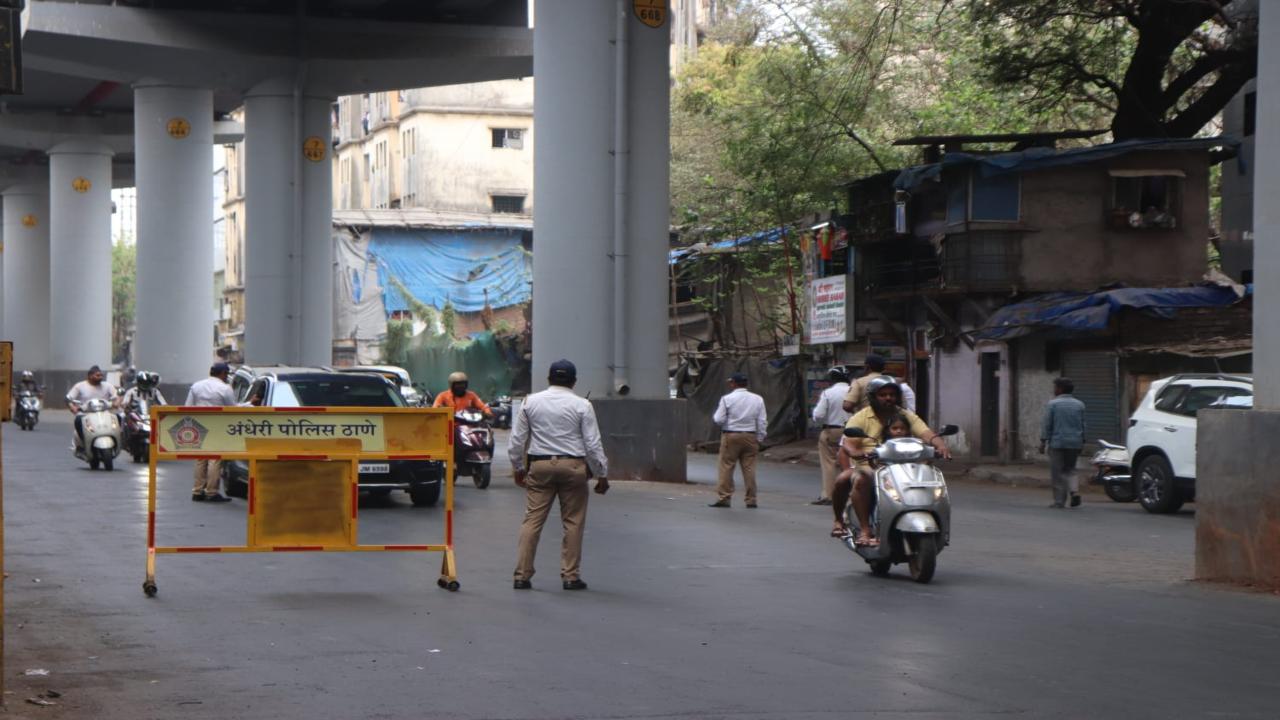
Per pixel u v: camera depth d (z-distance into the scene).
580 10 24.38
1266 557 11.48
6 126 59.06
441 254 62.38
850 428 12.36
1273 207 11.53
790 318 40.75
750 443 19.45
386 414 11.12
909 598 10.80
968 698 7.00
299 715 6.52
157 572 11.91
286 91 42.06
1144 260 28.84
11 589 10.84
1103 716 6.63
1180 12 28.59
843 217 34.12
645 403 24.56
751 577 12.05
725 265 41.62
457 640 8.66
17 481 22.36
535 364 24.88
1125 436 26.88
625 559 13.30
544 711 6.64
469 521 16.69
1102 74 30.77
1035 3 28.55
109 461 24.86
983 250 28.61
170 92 46.16
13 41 6.18
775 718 6.53
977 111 37.19
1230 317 25.73
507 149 68.50
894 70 39.38
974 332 28.23
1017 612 10.06
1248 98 30.69
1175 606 10.45
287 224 41.84
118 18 40.09
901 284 32.31
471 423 21.83
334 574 11.89
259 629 9.03
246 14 40.94
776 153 34.66
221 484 22.09
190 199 46.53
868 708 6.75
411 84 43.50
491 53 42.31
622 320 24.44
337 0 40.84
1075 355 27.80
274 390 18.98
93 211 61.19
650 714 6.59
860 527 12.17
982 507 21.05
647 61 24.69
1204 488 12.10
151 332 46.59
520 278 63.12
